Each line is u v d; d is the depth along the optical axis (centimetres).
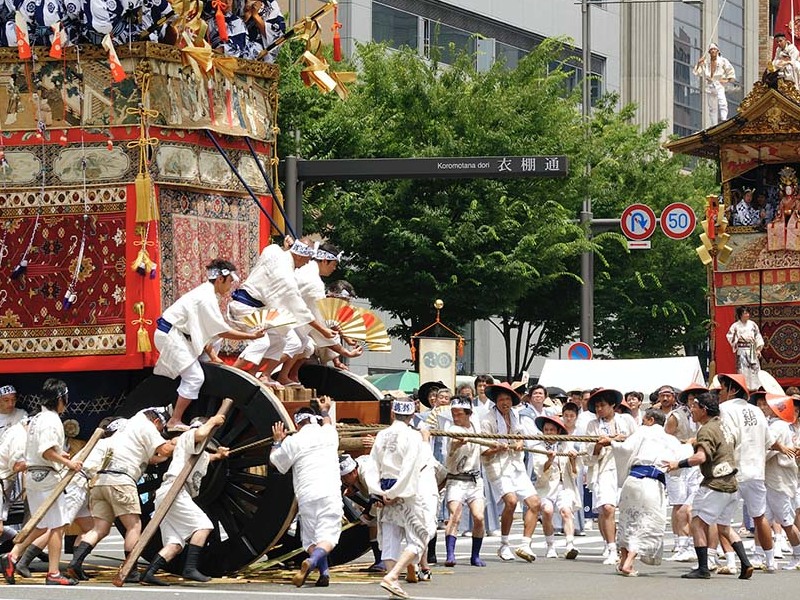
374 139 4025
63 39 2033
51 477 1859
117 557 2333
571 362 3769
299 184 2947
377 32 5828
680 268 5450
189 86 2078
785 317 3825
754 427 2147
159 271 2022
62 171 2047
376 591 1806
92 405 2091
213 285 1964
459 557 2409
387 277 4047
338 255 2167
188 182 2072
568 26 7169
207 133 2106
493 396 2325
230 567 1959
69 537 2286
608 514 2292
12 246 2064
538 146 4138
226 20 2225
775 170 3869
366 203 4025
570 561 2355
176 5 2002
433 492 1795
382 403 2144
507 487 2334
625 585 1920
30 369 2052
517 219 4141
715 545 2091
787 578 2062
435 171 2936
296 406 1989
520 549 2333
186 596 1692
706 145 3912
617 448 2086
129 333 2006
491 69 4272
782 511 2241
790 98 3716
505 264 4009
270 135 2255
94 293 2030
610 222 4353
